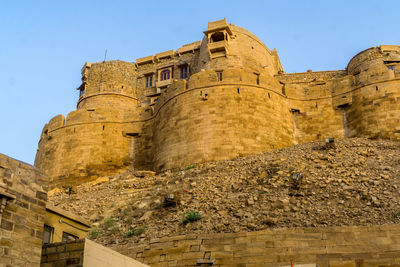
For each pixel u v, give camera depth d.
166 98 43.44
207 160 38.03
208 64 47.19
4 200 14.48
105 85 53.41
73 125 47.31
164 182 35.25
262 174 31.47
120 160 45.47
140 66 55.50
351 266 21.16
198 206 28.53
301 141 42.31
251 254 22.62
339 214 24.72
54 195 41.44
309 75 47.59
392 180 27.91
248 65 47.12
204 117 39.81
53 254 15.58
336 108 42.53
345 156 32.88
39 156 49.56
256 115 40.00
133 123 46.97
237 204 27.53
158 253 24.23
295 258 21.94
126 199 33.47
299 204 26.39
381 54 43.38
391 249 21.47
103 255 15.84
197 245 23.81
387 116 38.94
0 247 13.96
